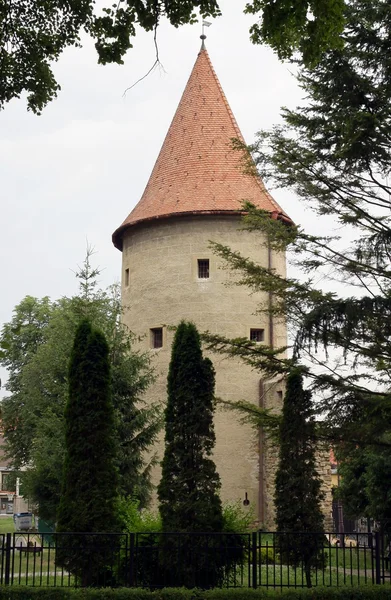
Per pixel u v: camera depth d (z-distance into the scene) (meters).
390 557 17.14
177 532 15.27
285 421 17.44
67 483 16.06
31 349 41.81
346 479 29.97
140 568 15.85
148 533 15.26
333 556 25.84
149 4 11.27
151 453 29.03
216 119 32.56
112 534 14.92
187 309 29.94
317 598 14.08
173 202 30.77
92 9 11.57
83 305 25.91
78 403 16.44
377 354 16.89
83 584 15.17
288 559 15.99
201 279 30.12
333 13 10.77
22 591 14.07
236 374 29.33
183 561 15.38
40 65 12.20
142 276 31.27
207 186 30.81
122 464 23.41
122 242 34.00
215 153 31.69
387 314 15.41
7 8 11.78
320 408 17.09
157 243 31.03
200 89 33.22
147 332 30.56
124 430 23.77
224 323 29.66
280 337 30.16
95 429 16.27
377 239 15.96
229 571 15.81
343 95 16.14
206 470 16.31
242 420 20.53
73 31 12.03
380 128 15.84
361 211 17.16
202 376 16.84
